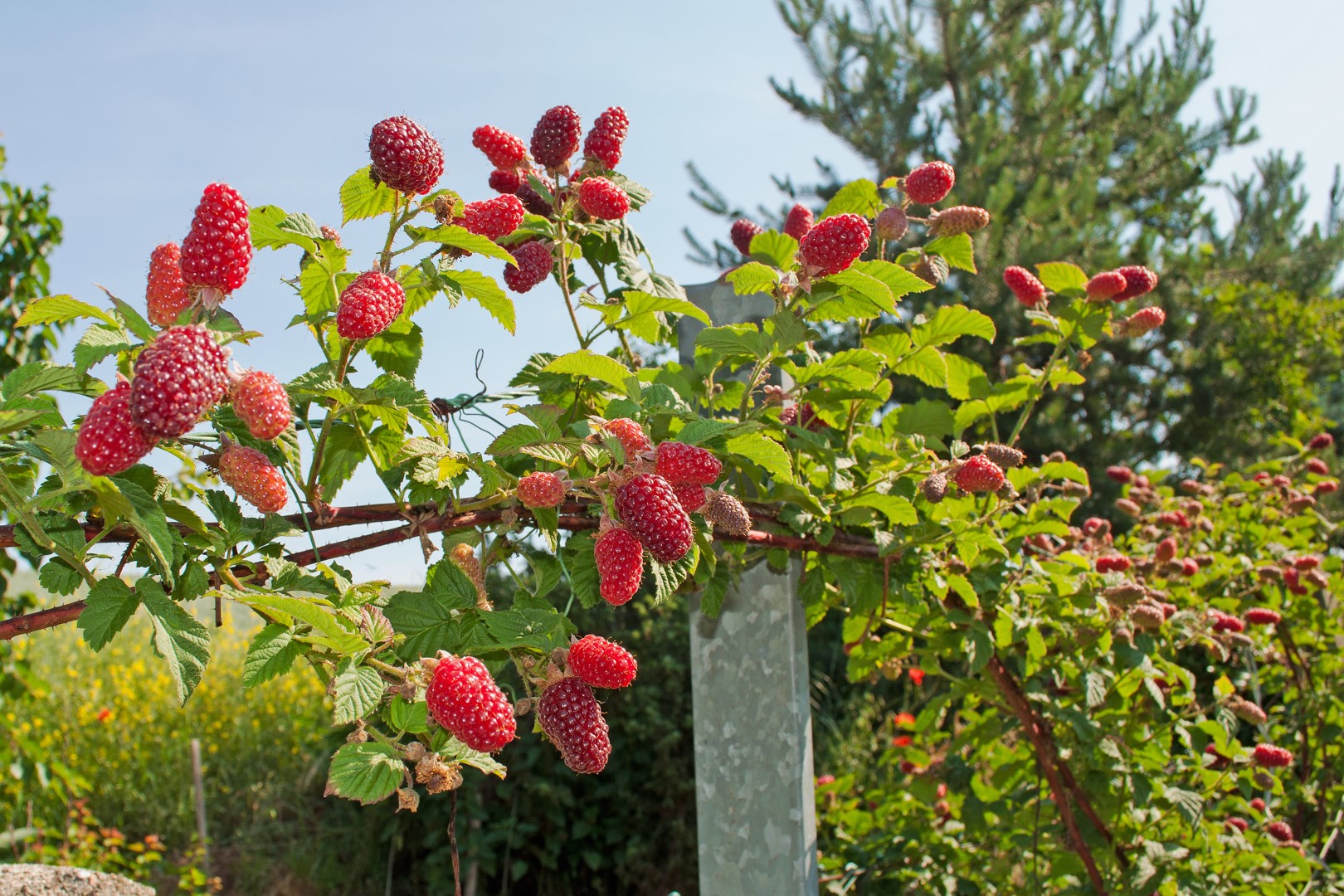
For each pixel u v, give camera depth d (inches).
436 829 236.8
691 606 94.0
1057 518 108.7
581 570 65.9
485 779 242.7
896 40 456.1
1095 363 412.2
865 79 451.8
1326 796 145.6
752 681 91.3
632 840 234.4
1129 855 114.0
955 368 98.6
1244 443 427.2
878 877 137.0
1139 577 123.3
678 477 55.5
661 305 76.1
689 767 243.1
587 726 52.7
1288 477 167.5
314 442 63.8
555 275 78.2
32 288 207.0
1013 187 389.4
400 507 61.3
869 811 148.7
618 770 242.4
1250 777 118.6
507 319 64.2
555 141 72.6
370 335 51.2
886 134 446.3
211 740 293.4
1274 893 115.0
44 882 89.0
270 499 47.9
